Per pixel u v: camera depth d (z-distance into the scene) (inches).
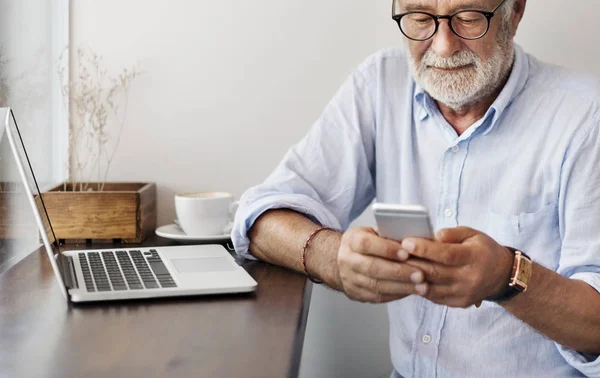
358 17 65.9
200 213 59.9
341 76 66.7
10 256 49.9
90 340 35.7
